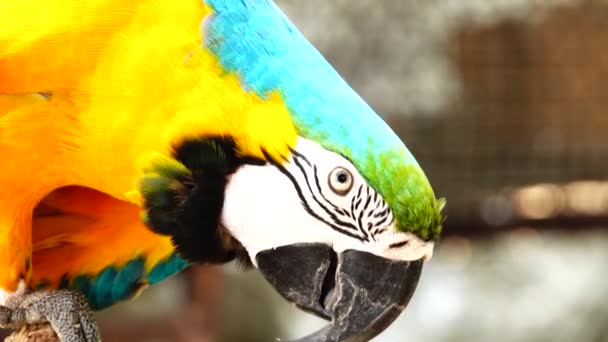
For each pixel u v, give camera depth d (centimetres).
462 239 766
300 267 309
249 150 303
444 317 911
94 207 341
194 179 308
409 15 739
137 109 304
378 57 740
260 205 305
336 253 307
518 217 751
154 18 303
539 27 746
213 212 312
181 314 751
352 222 302
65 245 347
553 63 748
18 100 308
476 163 747
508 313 904
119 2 302
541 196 750
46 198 339
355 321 308
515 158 754
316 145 300
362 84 741
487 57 749
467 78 746
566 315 897
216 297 754
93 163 313
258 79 302
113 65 304
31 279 336
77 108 307
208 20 303
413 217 300
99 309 361
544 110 747
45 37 302
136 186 312
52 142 310
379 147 299
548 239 833
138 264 352
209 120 302
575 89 750
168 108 303
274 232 307
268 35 306
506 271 930
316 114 300
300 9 738
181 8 304
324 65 309
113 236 347
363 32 738
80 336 323
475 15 743
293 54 306
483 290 923
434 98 743
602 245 930
